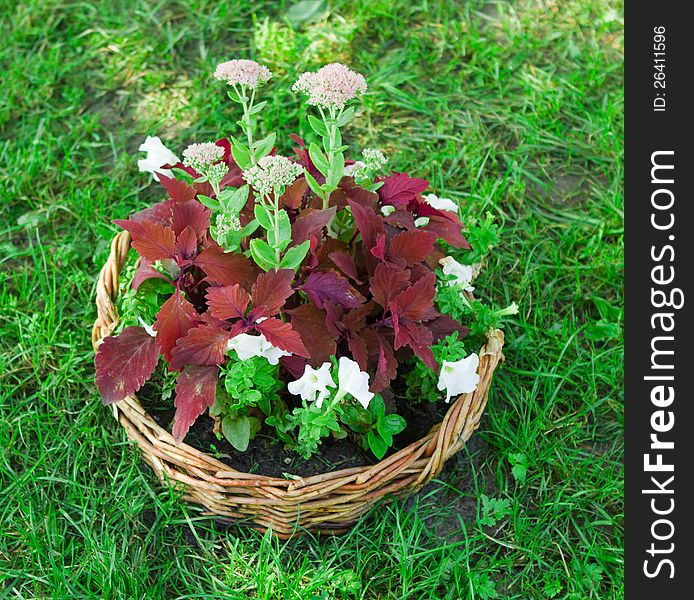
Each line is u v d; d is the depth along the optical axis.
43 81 3.30
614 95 3.25
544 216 2.92
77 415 2.39
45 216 2.90
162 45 3.45
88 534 2.09
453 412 1.94
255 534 2.09
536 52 3.40
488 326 2.17
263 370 1.91
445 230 2.12
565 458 2.32
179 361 1.85
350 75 1.89
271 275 1.84
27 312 2.63
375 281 1.90
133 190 2.98
